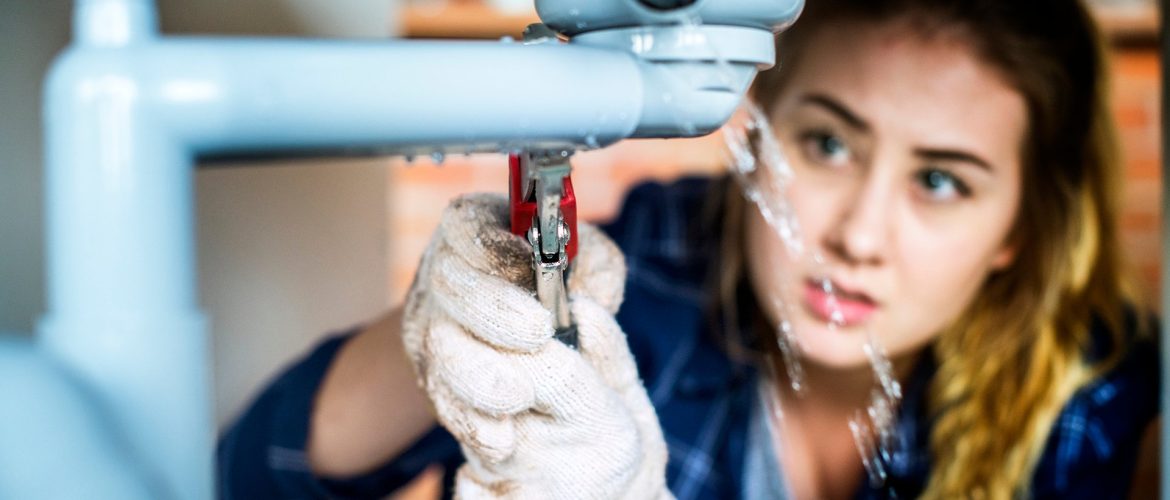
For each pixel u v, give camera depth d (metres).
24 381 0.26
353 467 0.79
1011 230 0.97
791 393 1.05
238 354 0.90
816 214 0.89
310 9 0.95
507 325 0.44
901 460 1.03
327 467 0.79
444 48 0.29
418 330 0.50
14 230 0.59
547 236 0.40
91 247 0.27
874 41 0.86
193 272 0.29
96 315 0.27
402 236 2.51
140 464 0.27
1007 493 1.02
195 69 0.26
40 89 0.60
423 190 2.51
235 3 0.84
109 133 0.26
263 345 0.94
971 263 0.90
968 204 0.88
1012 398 1.02
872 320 0.89
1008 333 1.02
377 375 0.75
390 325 0.77
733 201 1.04
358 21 1.03
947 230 0.88
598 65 0.32
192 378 0.29
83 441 0.25
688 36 0.34
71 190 0.27
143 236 0.27
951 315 0.93
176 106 0.26
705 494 1.05
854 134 0.87
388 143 0.29
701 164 2.49
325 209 1.03
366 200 1.13
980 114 0.85
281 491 0.77
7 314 0.59
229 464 0.79
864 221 0.86
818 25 0.88
